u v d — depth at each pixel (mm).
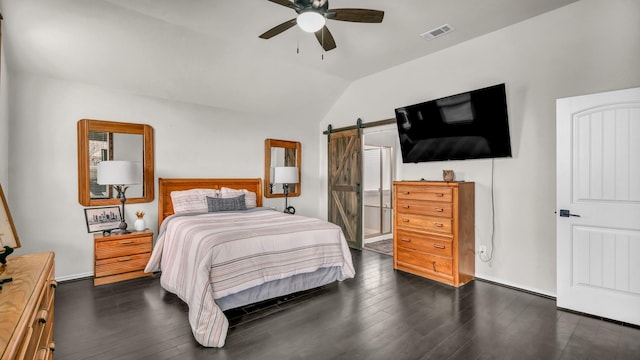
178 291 2697
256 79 4305
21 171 3098
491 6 2795
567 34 2805
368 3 2711
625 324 2365
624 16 2523
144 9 2824
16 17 2625
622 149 2383
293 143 5395
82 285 3182
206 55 3668
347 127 5094
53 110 3287
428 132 3783
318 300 2826
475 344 2084
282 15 2932
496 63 3275
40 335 1216
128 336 2166
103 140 3570
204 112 4426
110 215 3600
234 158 4738
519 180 3131
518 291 3062
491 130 3199
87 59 3223
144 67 3539
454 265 3191
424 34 3336
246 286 2482
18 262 1549
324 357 1931
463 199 3262
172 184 4066
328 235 3139
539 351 2006
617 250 2414
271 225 3094
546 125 2945
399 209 3754
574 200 2611
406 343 2094
